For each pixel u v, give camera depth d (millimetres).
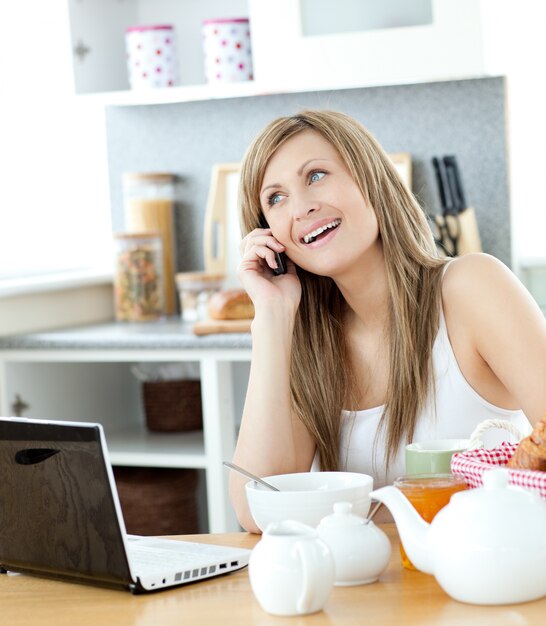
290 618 1214
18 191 3496
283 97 3520
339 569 1303
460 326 1877
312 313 1977
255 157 1910
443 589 1246
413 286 1896
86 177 3729
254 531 1684
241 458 1754
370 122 3426
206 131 3619
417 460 1505
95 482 1348
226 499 2973
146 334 3029
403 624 1161
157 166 3686
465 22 2924
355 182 1863
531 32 3469
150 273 3463
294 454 1778
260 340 1851
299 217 1854
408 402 1865
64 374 3354
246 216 1975
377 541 1316
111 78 3631
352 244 1858
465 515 1208
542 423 1349
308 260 1882
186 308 3434
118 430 3480
